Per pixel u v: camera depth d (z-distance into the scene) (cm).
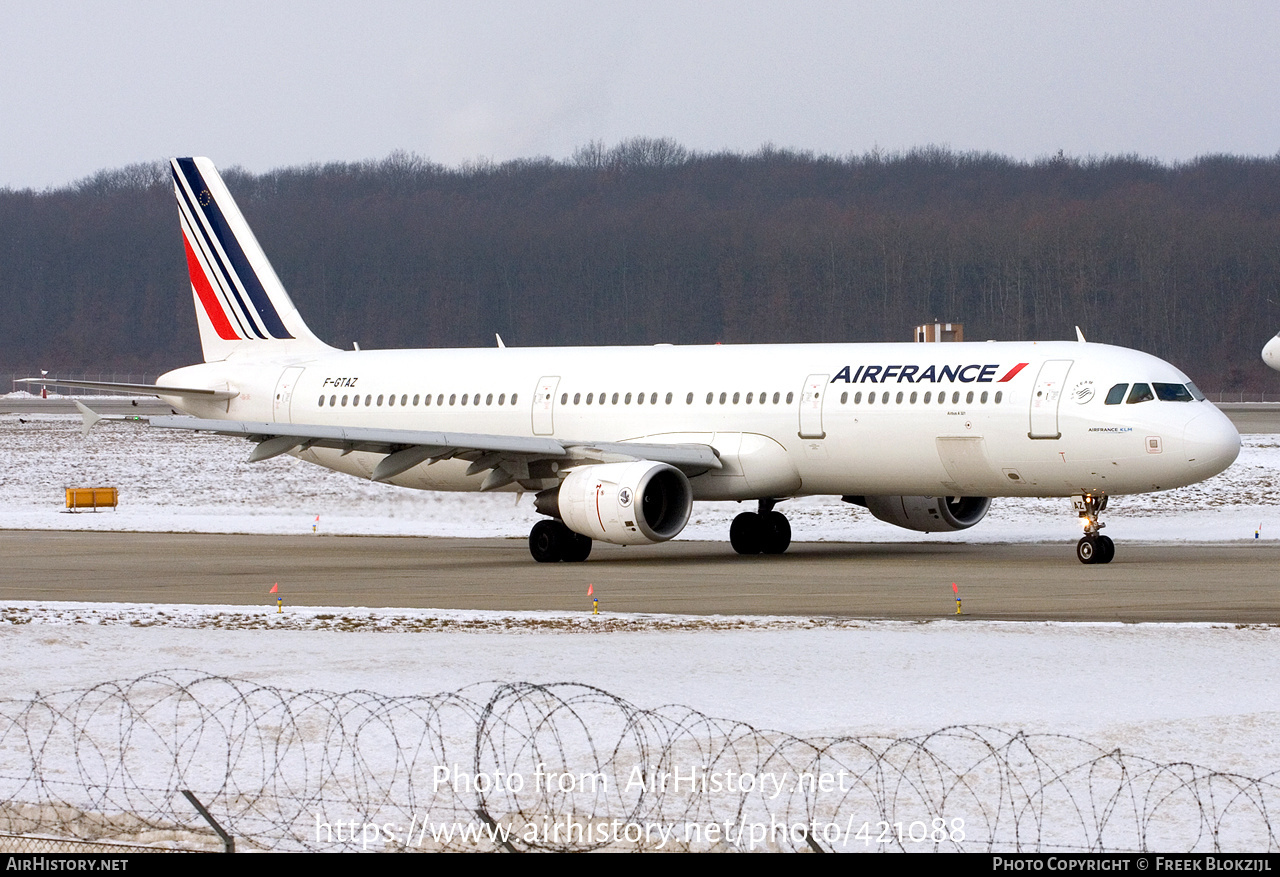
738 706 5512
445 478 14362
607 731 5191
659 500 12875
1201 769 4641
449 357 14650
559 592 9606
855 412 12194
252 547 14000
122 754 4978
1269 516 15950
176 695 5822
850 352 12631
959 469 11919
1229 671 6112
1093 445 11275
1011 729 5112
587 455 12431
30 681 6128
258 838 4153
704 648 6800
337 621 7969
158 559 12556
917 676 6047
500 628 7638
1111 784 4512
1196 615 8012
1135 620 7806
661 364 13388
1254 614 8038
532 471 12988
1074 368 11494
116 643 7125
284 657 6675
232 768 4816
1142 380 11262
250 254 15750
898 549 13325
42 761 4916
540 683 5938
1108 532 14625
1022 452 11581
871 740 5006
